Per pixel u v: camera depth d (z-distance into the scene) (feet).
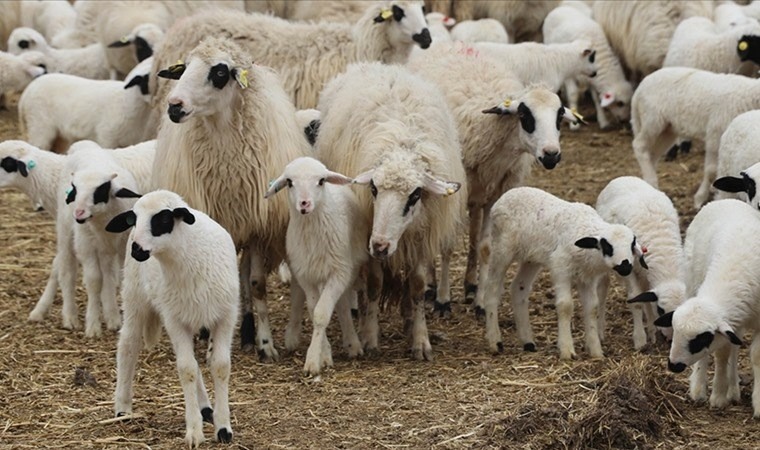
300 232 40.04
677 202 62.59
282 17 79.71
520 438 33.71
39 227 61.26
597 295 43.91
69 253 46.01
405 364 41.75
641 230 42.73
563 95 88.43
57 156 48.88
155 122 57.00
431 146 41.75
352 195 41.78
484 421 35.17
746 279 34.96
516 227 42.60
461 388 38.65
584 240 39.68
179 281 32.09
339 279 40.52
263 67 46.29
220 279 32.53
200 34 54.29
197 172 42.78
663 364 39.60
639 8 77.00
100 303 45.78
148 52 71.51
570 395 36.68
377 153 41.29
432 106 43.65
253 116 42.63
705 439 34.09
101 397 38.27
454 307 49.57
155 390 38.78
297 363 41.93
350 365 41.60
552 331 45.65
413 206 40.27
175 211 31.58
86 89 63.72
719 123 56.65
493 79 49.88
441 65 50.96
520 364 41.29
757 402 35.45
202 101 41.19
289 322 43.57
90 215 41.88
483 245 47.88
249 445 33.53
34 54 76.23
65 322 46.29
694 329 33.88
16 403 37.73
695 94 57.67
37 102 64.54
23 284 52.31
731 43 67.15
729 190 39.11
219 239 32.94
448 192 40.14
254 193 42.88
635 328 43.42
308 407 37.04
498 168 48.83
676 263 41.88
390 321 47.67
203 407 35.14
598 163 71.51
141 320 34.73
